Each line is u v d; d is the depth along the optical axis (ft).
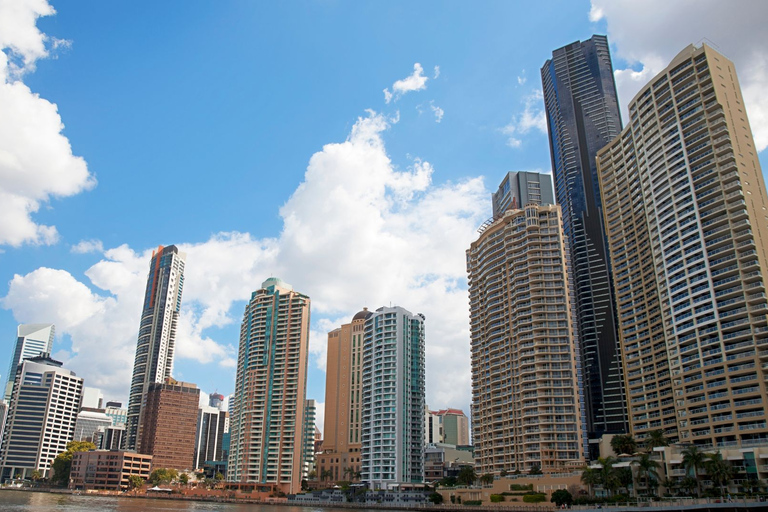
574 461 609.42
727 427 508.53
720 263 551.18
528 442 638.53
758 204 572.51
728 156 580.30
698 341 550.77
